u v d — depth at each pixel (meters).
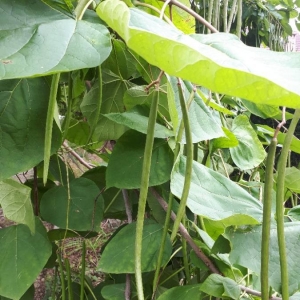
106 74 0.68
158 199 0.64
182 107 0.44
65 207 0.64
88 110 0.71
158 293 0.69
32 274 0.54
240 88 0.23
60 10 0.40
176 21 0.71
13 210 0.54
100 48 0.35
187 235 0.60
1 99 0.46
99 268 0.58
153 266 0.58
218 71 0.23
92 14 0.48
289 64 0.34
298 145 0.83
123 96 0.68
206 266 0.59
